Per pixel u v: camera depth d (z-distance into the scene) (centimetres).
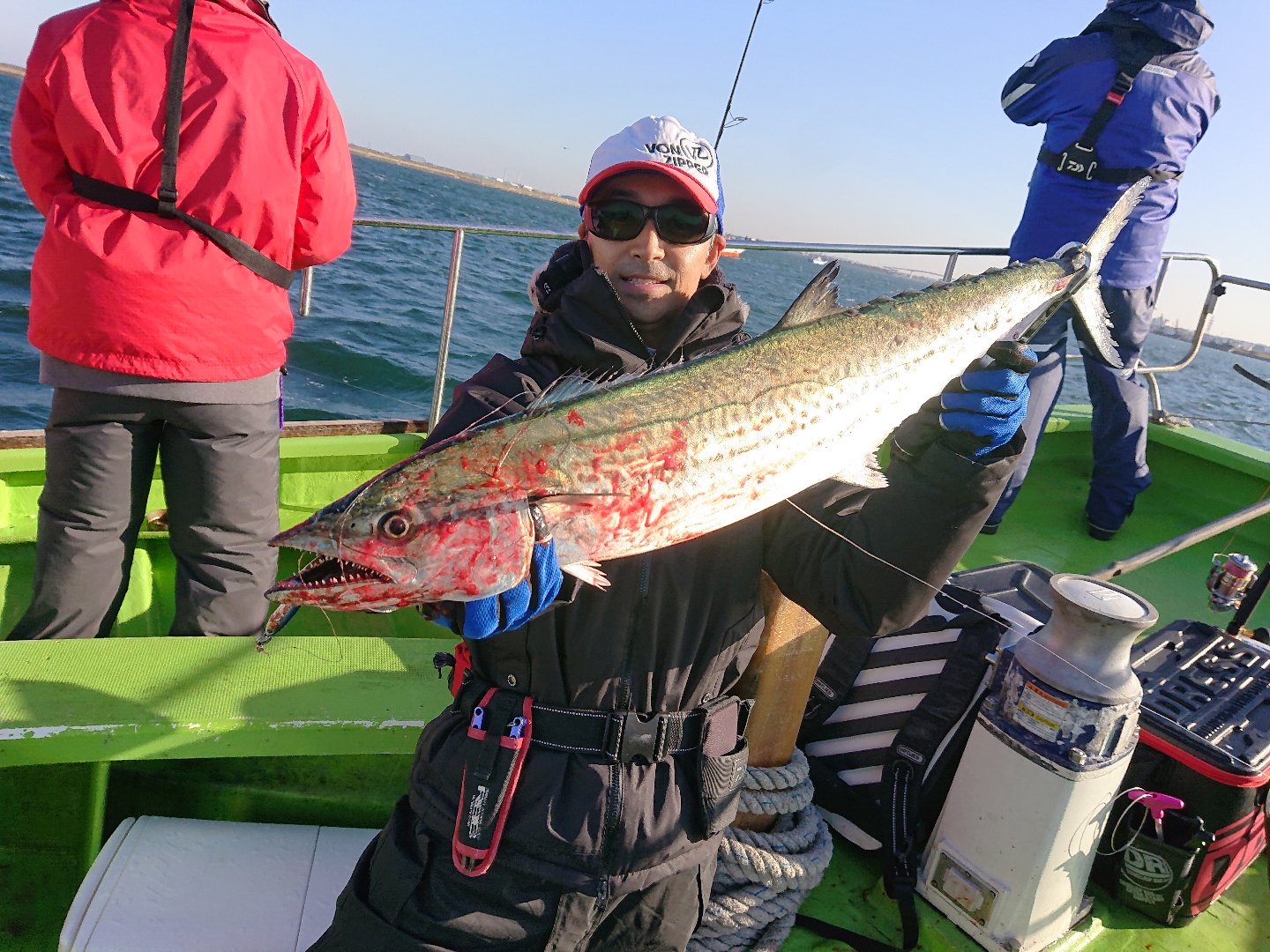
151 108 129
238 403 146
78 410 140
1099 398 263
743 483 100
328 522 91
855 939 123
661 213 107
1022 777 117
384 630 196
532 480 92
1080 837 117
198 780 130
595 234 110
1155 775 132
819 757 143
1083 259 137
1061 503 302
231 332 140
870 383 110
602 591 95
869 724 140
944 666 135
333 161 146
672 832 94
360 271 1103
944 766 132
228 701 116
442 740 99
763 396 102
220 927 104
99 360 135
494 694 97
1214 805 127
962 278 126
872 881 137
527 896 92
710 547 100
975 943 123
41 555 146
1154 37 222
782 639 121
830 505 107
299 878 113
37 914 119
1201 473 314
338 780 132
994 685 123
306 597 91
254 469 152
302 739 114
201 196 132
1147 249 240
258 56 134
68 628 147
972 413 94
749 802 124
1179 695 139
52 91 128
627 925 95
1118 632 111
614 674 95
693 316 107
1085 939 128
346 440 213
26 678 116
